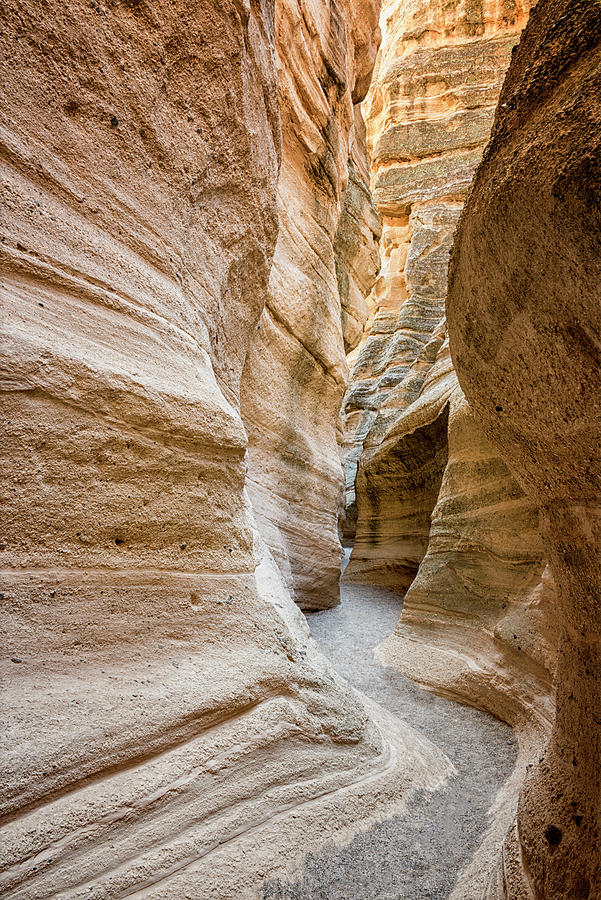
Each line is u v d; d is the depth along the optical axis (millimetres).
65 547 2006
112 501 2195
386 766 3072
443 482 6848
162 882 1742
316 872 2154
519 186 1607
